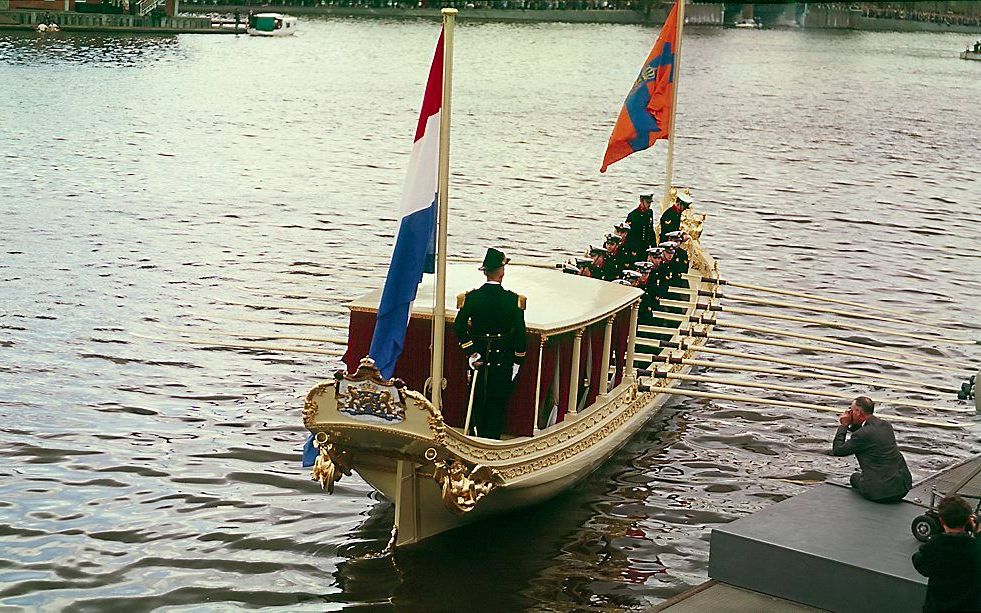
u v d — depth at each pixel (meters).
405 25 190.38
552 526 17.86
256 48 134.88
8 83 86.25
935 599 11.83
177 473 19.34
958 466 17.61
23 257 34.28
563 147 66.94
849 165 65.44
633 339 20.92
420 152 15.80
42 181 48.44
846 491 15.69
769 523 14.41
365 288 32.44
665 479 20.06
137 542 16.88
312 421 15.80
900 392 25.38
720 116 89.38
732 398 20.50
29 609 14.93
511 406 17.28
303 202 46.59
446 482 15.66
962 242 43.91
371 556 16.64
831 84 124.75
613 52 152.75
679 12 27.64
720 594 13.84
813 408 20.67
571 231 43.19
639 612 15.32
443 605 15.38
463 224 43.50
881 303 33.88
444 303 16.64
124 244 36.88
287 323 24.31
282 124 73.31
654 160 63.38
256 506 18.25
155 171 52.75
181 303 29.89
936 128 87.31
